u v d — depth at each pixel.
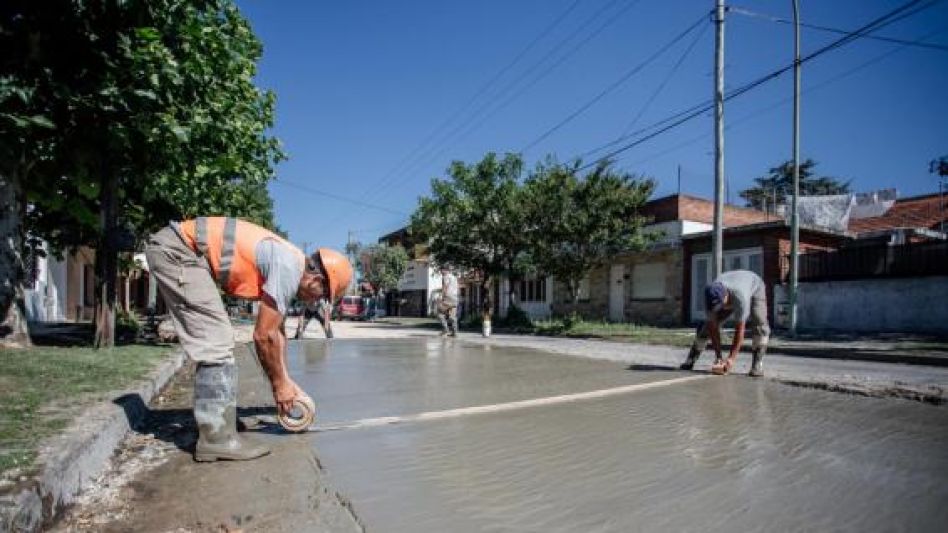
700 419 4.52
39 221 10.97
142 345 9.44
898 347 11.03
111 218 8.04
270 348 3.76
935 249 14.73
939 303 14.55
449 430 4.19
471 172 24.25
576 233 18.64
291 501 2.77
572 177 19.14
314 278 3.89
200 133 8.30
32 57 6.05
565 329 18.95
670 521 2.48
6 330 6.98
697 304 20.89
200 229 3.58
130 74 6.62
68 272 20.39
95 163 7.82
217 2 7.78
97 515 2.64
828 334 14.98
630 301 23.78
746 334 15.03
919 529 2.39
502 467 3.27
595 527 2.42
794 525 2.43
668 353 10.75
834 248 19.41
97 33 6.38
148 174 8.55
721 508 2.62
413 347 12.09
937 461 3.35
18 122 5.75
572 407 5.04
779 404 5.13
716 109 15.01
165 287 3.50
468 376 7.21
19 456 2.73
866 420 4.46
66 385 4.72
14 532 2.19
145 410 4.69
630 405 5.11
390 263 51.31
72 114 6.68
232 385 3.54
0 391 4.31
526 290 31.22
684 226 21.50
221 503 2.76
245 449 3.51
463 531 2.39
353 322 35.00
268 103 11.25
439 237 25.44
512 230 23.02
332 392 5.98
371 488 2.94
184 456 3.56
